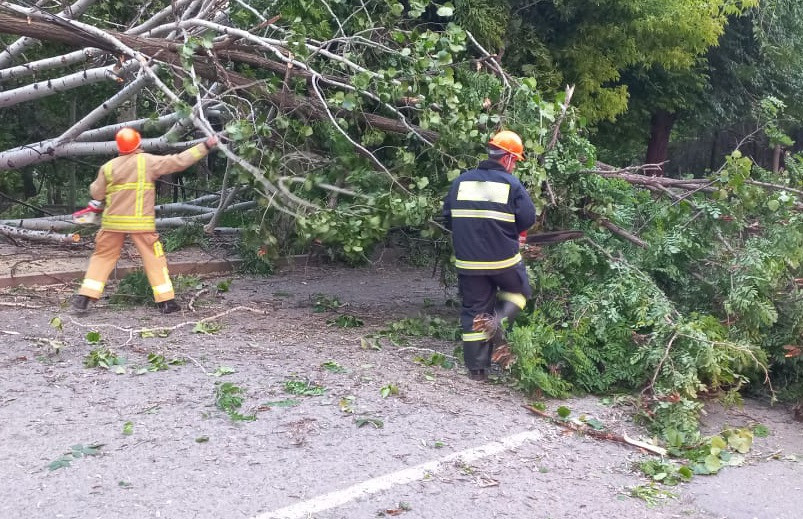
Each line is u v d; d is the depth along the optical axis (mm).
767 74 18312
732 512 3789
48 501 3512
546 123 6469
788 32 17750
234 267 9867
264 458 4055
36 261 9047
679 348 5121
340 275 10156
